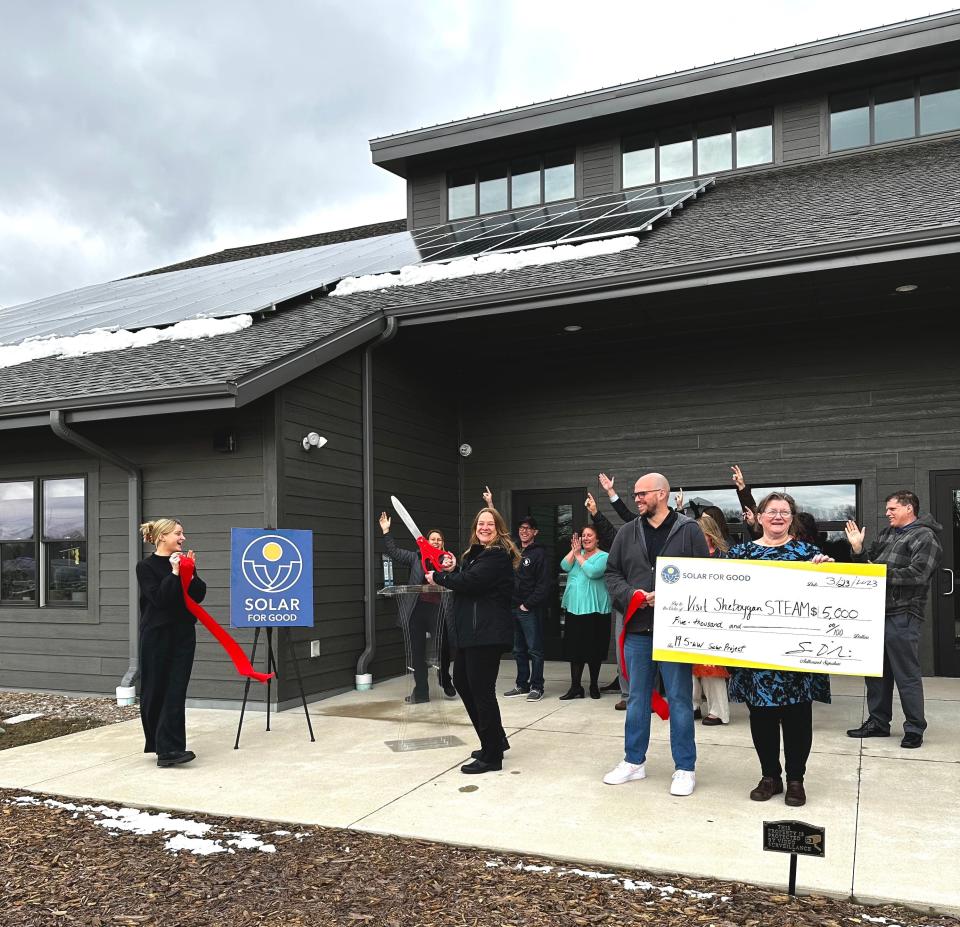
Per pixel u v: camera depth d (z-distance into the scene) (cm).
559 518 1098
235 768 576
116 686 839
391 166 1519
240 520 790
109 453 815
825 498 985
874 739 625
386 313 925
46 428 885
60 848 429
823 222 864
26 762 604
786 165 1271
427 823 450
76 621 862
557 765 562
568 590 812
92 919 347
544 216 1318
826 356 972
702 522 695
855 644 439
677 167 1343
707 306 889
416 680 668
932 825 434
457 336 984
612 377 1073
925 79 1219
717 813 456
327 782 536
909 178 1023
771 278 786
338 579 866
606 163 1376
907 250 732
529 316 904
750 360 1005
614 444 1068
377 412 960
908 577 595
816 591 448
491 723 546
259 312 988
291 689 784
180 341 959
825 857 390
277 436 784
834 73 1237
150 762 598
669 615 472
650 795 491
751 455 1000
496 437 1133
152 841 438
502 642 548
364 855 410
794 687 456
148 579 591
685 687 493
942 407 922
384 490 962
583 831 431
